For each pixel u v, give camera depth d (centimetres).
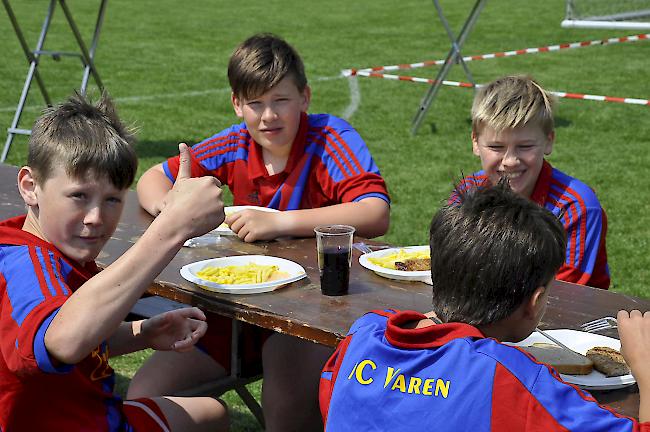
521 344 231
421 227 643
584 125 975
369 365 197
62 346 201
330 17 1966
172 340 260
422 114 929
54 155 223
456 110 1044
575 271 339
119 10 2012
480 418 180
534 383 181
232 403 405
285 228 329
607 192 741
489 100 351
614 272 565
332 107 1066
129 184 233
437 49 1555
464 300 198
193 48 1531
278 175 375
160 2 2189
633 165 823
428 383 187
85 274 234
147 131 924
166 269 291
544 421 177
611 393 213
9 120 971
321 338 240
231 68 364
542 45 1579
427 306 259
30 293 208
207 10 2067
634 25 912
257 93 358
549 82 1241
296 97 364
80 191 223
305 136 374
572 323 252
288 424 303
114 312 208
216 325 314
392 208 688
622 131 952
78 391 225
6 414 219
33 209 233
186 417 255
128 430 238
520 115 341
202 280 273
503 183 217
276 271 286
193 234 223
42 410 221
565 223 344
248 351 315
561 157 845
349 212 339
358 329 210
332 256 264
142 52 1473
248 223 325
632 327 204
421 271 284
